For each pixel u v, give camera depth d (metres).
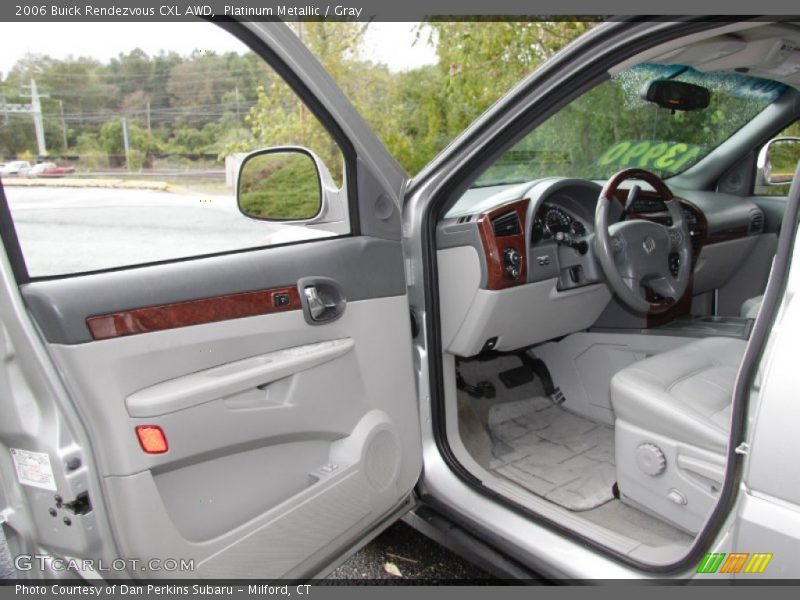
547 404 2.83
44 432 1.19
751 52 1.97
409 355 1.86
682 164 3.34
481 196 2.49
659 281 2.40
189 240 1.48
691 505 1.75
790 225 1.13
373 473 1.72
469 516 1.86
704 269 3.03
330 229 1.76
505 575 1.75
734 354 2.14
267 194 1.75
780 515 1.08
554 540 1.69
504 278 2.09
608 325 2.65
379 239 1.77
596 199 2.42
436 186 1.94
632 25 1.58
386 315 1.78
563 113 2.92
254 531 1.43
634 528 1.95
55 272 1.24
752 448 1.12
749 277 3.28
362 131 1.69
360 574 2.05
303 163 1.77
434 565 2.10
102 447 1.22
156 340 1.29
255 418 1.44
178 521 1.34
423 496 1.99
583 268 2.38
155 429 1.26
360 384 1.71
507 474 2.31
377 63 6.48
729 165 3.23
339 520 1.63
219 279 1.41
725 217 3.00
